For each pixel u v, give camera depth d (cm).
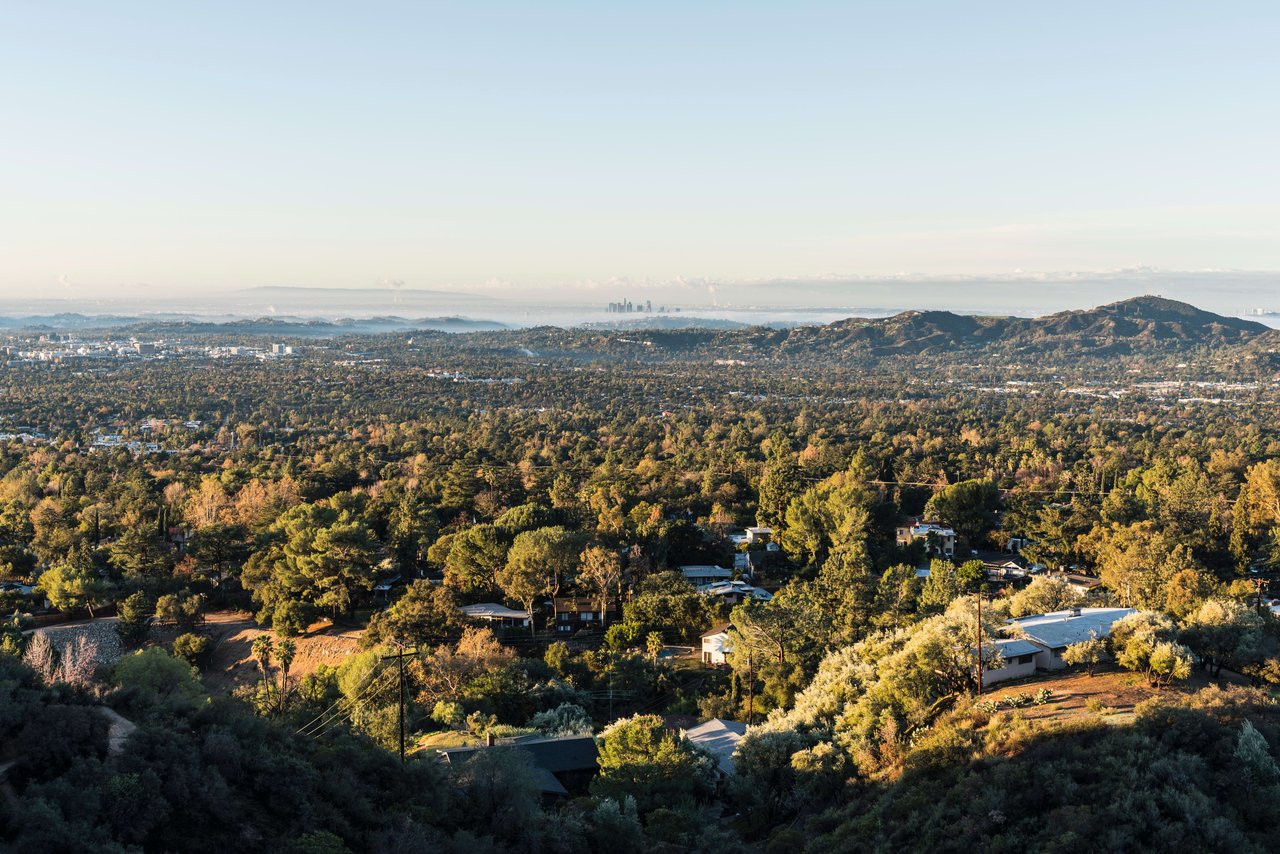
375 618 6712
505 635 7106
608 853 3362
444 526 9788
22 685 3017
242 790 2858
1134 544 7344
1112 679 4328
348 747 3372
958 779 3450
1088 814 2925
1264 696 3675
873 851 3206
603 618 7325
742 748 4369
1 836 2277
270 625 7438
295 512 8988
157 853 2481
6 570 8038
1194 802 2870
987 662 4453
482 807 3369
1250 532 8575
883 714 4284
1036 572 9044
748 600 6819
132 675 4803
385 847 2831
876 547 8831
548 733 4900
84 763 2580
